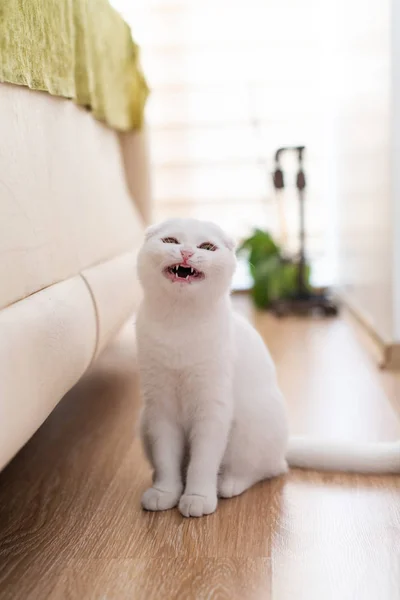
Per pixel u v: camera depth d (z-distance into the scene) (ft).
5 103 2.70
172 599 2.24
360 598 2.22
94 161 3.99
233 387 2.88
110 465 3.23
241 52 7.49
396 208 4.54
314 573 2.35
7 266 2.43
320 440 3.15
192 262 2.59
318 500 2.82
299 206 7.04
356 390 4.17
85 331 2.99
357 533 2.58
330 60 7.32
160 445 2.87
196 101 7.63
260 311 6.99
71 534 2.64
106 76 4.21
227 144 7.71
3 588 2.32
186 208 7.87
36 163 2.90
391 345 4.59
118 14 4.59
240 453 2.89
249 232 7.74
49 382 2.55
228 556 2.46
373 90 5.04
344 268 6.95
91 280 3.28
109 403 4.06
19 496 2.96
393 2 4.38
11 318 2.36
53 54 3.20
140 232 4.79
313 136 7.63
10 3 2.66
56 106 3.35
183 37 7.48
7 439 2.19
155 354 2.77
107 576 2.37
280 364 4.81
